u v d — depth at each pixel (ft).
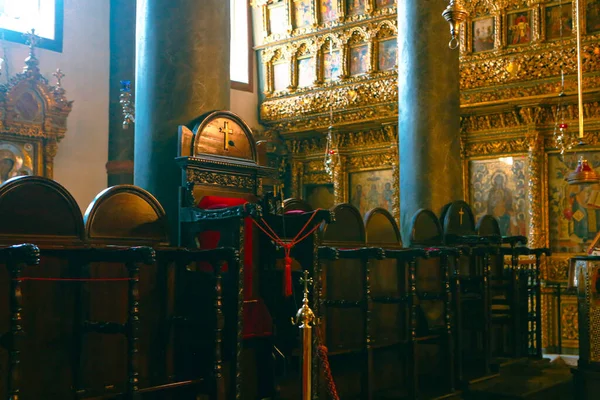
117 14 43.24
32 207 14.78
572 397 24.25
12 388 12.37
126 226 16.89
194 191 18.74
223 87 20.66
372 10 47.14
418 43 29.99
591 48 37.91
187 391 16.46
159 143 19.75
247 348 18.57
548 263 39.73
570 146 39.14
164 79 19.85
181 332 17.12
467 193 43.34
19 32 39.17
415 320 22.22
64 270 15.05
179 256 16.67
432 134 29.63
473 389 24.32
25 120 38.17
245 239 18.30
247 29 52.39
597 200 38.58
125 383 16.17
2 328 13.71
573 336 38.65
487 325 26.53
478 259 30.01
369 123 47.60
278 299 18.80
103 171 42.57
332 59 49.47
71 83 41.45
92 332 15.47
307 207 26.27
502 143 42.04
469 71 41.93
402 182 30.48
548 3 39.40
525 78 40.01
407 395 22.12
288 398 19.65
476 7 42.16
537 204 39.99
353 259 22.24
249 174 20.71
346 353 20.62
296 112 50.65
